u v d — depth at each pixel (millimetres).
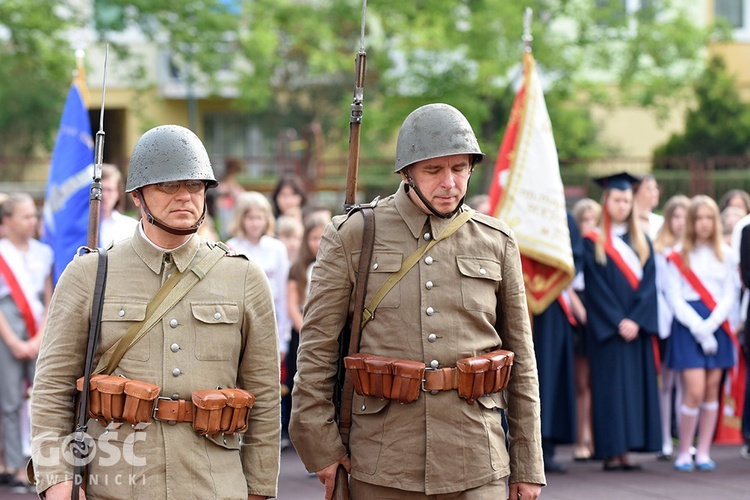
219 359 10219
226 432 10156
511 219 20891
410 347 10977
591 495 19812
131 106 60469
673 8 51500
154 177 10062
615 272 22219
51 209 20672
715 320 22703
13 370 20625
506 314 11477
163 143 10180
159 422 10000
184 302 10219
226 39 51125
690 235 23172
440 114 11016
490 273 11234
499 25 48125
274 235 26062
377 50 50562
